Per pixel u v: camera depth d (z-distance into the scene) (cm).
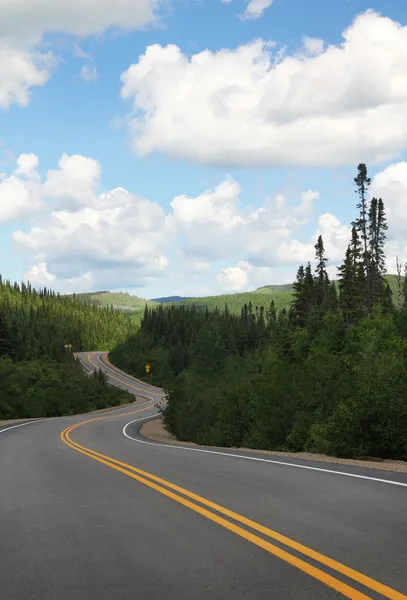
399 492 906
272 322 12556
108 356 17200
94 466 1415
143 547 598
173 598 441
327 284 8838
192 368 11294
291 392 2636
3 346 10862
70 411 7188
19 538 652
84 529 692
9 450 2025
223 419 3009
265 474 1166
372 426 1844
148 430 4369
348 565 519
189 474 1191
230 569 513
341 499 853
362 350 3400
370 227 7794
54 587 472
